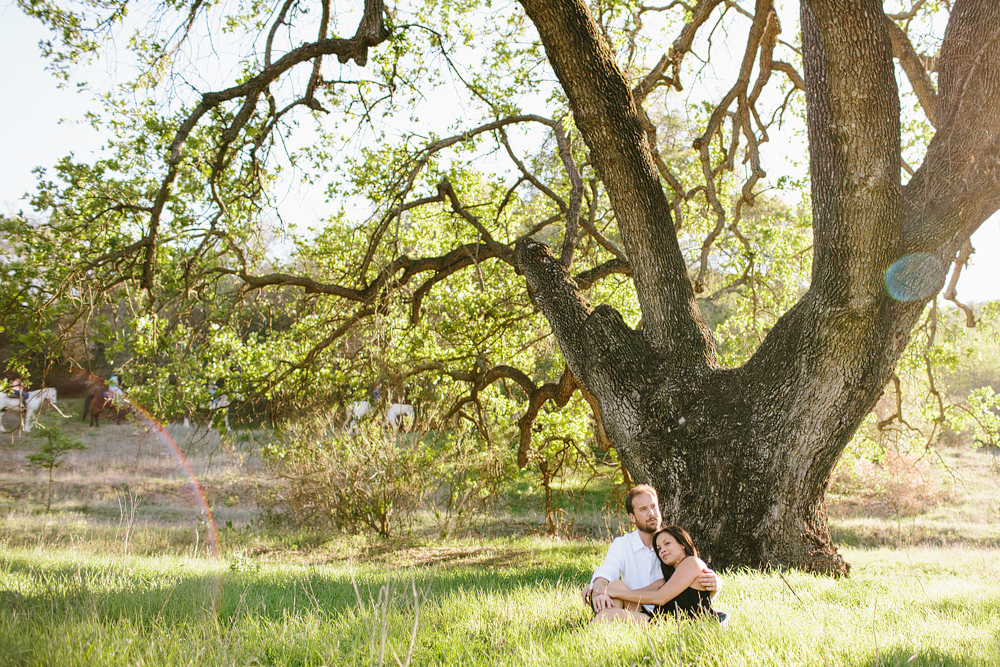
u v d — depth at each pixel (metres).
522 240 10.41
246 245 12.07
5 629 3.80
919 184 8.28
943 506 22.69
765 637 3.74
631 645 3.68
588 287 12.39
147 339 10.80
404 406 18.70
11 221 10.73
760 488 8.30
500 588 6.52
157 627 4.17
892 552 13.14
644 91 10.38
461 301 14.48
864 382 8.05
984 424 15.34
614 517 21.14
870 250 7.72
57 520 15.02
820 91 8.38
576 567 9.95
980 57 7.22
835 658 3.38
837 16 7.20
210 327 12.47
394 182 11.52
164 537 14.19
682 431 8.63
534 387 14.04
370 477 16.78
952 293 12.14
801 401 8.16
